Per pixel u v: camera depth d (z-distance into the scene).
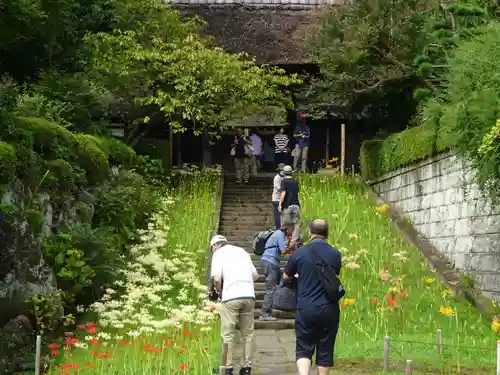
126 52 21.61
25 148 11.77
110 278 13.22
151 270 15.11
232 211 21.16
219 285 9.37
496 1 18.22
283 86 27.16
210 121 23.64
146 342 10.84
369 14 21.70
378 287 14.95
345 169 25.69
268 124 27.03
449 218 16.33
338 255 7.92
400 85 22.81
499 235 13.72
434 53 20.89
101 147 15.90
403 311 13.52
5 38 16.61
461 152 12.96
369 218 19.38
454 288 14.79
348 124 27.50
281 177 17.98
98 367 9.72
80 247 12.95
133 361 9.84
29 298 10.70
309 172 27.16
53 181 12.81
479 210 14.64
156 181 21.20
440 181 16.92
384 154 21.03
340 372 9.25
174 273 15.33
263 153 28.86
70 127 16.94
